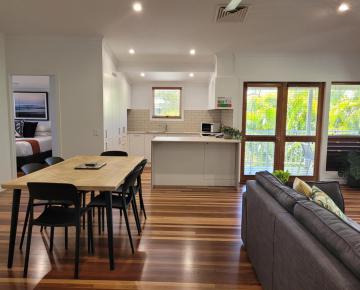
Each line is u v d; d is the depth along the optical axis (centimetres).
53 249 275
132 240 296
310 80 544
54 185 220
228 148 514
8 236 301
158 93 762
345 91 557
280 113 561
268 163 576
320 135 560
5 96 471
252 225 243
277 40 473
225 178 521
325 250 127
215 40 476
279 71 543
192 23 405
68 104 483
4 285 218
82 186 230
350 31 432
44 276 230
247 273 236
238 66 545
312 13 367
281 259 166
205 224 341
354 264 108
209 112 748
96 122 485
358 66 540
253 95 561
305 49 518
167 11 365
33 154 664
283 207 188
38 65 474
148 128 766
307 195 224
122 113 648
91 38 466
